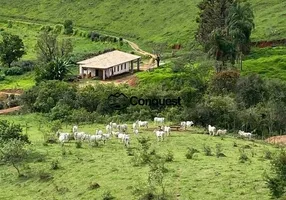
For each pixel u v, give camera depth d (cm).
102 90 17500
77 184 9431
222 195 8344
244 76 18038
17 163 10888
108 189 8969
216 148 11488
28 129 14675
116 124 14138
